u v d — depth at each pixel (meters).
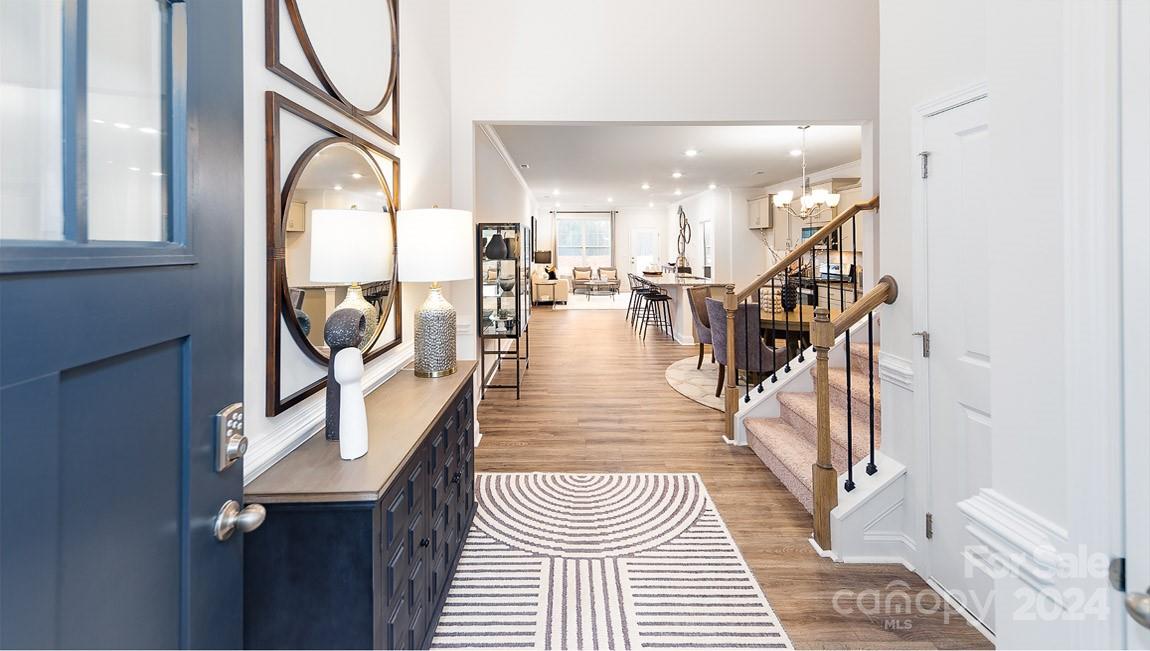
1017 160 0.86
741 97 3.75
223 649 0.86
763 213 9.37
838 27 3.78
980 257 1.75
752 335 4.30
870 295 2.21
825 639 1.74
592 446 3.58
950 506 1.92
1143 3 0.67
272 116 1.38
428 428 1.61
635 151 6.71
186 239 0.77
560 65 3.68
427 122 2.99
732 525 2.50
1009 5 0.87
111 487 0.63
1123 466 0.70
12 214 0.55
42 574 0.54
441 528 1.82
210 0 0.82
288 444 1.42
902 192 2.12
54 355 0.55
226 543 0.87
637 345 7.70
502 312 4.67
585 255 15.54
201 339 0.80
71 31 0.61
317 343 1.63
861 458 2.43
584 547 2.32
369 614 1.19
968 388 1.81
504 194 6.73
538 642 1.74
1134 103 0.68
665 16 3.72
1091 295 0.73
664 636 1.76
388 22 2.26
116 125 0.67
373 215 1.69
